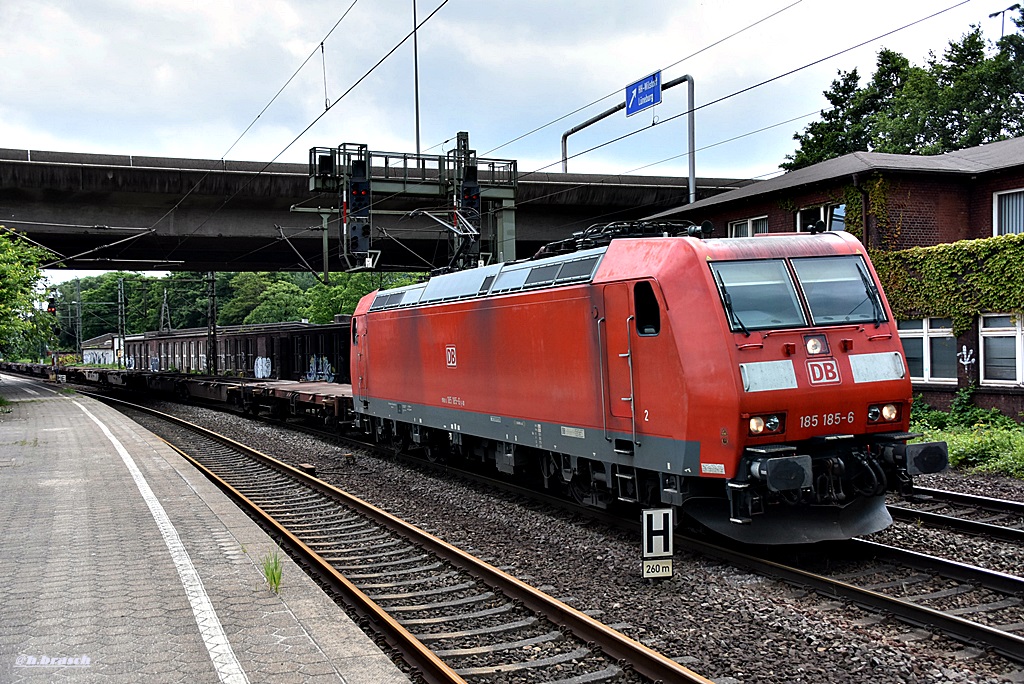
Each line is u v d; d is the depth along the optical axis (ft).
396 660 22.21
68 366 249.55
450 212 79.41
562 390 38.99
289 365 158.40
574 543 35.17
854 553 31.83
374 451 65.92
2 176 93.04
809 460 28.78
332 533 38.81
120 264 131.95
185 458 55.47
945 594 26.68
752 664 21.50
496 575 28.99
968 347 64.44
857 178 71.77
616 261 35.04
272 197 103.30
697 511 32.24
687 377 30.66
